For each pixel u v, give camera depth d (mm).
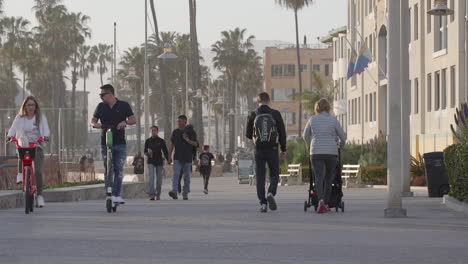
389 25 20531
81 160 43094
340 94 107625
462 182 25000
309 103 111438
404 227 17234
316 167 21781
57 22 140500
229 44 180000
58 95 143500
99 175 53750
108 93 21922
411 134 59219
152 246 13570
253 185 64562
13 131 21516
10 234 15453
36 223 17875
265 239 14711
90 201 29203
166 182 72188
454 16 49062
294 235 15438
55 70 142625
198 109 99875
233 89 182750
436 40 53656
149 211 22438
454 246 13688
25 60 140375
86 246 13539
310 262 11719
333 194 22156
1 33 135250
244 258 12133
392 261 11844
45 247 13375
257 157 22172
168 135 111125
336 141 21906
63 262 11648
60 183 36219
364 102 80938
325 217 20141
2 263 11531
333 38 109000
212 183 70875
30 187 21234
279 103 194000
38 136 21562
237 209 23609
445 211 22953
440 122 52125
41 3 141625
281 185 60344
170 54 60625
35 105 21656
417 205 26406
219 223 18047
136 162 70188
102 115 21906
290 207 24594
